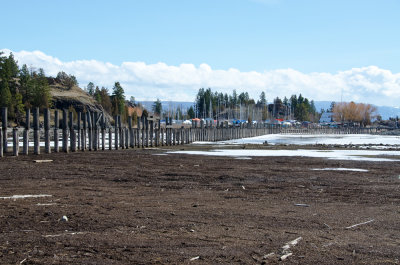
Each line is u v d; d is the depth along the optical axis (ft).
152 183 68.85
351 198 56.13
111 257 29.07
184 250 30.94
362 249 31.94
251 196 57.11
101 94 526.98
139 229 37.09
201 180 72.90
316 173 84.17
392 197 57.21
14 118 306.35
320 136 387.55
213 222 40.45
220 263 28.22
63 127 129.29
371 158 122.31
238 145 198.80
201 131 254.06
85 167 90.27
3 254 29.35
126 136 161.48
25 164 93.56
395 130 499.92
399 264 28.60
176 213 44.34
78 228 37.11
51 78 497.46
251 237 34.99
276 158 119.85
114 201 51.11
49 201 50.08
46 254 29.53
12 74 408.26
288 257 29.71
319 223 40.81
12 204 47.70
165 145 195.42
